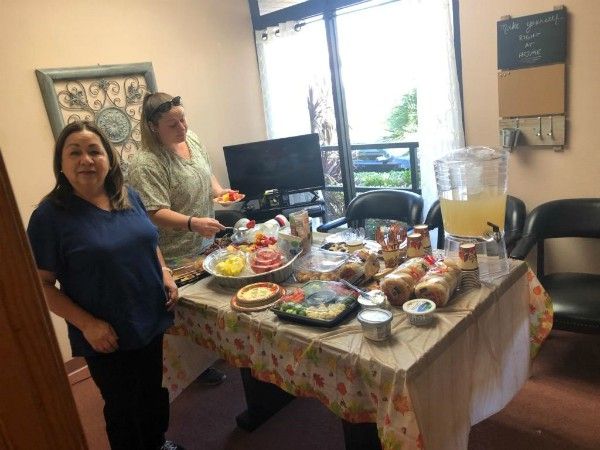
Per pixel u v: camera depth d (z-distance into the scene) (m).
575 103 2.25
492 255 1.53
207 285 1.76
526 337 1.67
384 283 1.39
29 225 1.40
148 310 1.56
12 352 0.36
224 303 1.58
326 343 1.23
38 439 0.38
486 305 1.38
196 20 3.29
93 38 2.75
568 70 2.23
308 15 3.36
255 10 3.62
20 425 0.37
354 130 3.60
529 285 1.67
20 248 0.35
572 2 2.14
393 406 1.08
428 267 1.49
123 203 1.56
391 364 1.09
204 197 2.15
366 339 1.22
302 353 1.29
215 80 3.46
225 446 2.02
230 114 3.60
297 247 1.76
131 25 2.93
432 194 2.89
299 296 1.45
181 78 3.24
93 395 2.53
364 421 1.22
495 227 1.56
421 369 1.10
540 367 2.23
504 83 2.43
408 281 1.37
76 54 2.68
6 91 2.43
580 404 1.97
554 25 2.20
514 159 2.53
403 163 3.70
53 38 2.58
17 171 2.50
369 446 1.50
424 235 1.68
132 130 2.93
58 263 1.41
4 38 2.41
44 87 2.54
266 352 1.42
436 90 2.73
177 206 2.03
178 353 2.07
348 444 1.54
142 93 2.97
